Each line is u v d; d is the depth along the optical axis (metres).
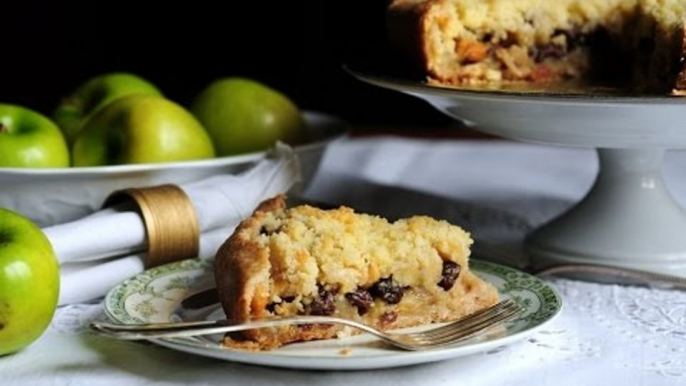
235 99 1.05
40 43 1.61
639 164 0.94
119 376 0.76
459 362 0.78
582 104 0.83
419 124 1.57
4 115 0.97
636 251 0.92
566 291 0.89
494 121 0.88
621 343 0.80
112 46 1.61
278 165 0.96
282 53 1.58
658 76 0.98
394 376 0.76
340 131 1.08
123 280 0.85
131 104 0.99
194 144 0.99
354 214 0.83
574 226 0.95
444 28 0.98
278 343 0.77
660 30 0.97
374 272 0.80
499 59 1.02
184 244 0.89
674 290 0.89
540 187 1.13
